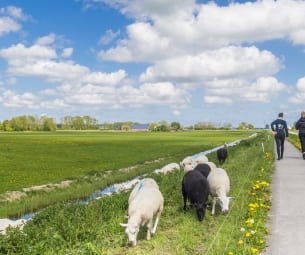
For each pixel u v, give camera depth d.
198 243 11.40
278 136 30.30
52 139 89.75
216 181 14.59
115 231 12.73
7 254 10.71
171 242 11.62
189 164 22.58
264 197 15.66
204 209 13.92
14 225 13.55
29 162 38.94
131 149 58.25
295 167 25.91
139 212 11.62
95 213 14.16
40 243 11.10
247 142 56.25
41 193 23.91
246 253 9.86
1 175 29.58
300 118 30.55
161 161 39.56
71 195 22.81
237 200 15.66
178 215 14.47
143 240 11.91
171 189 18.30
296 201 15.62
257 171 22.66
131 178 29.09
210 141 84.06
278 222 12.77
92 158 43.69
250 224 11.59
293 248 10.47
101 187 25.48
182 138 103.44
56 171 32.38
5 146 60.31
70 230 12.17
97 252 10.57
